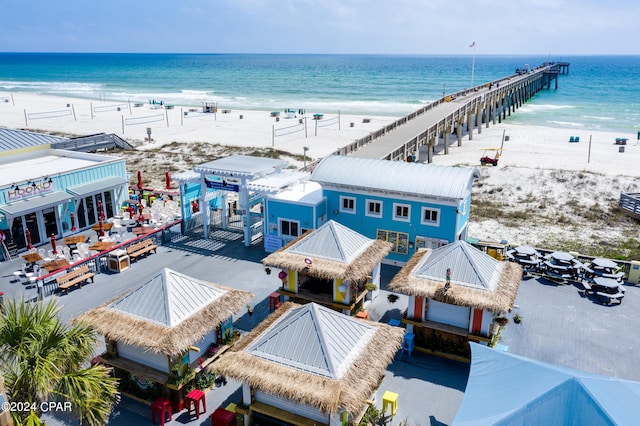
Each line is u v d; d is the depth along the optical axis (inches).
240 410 538.3
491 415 425.7
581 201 1524.4
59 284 856.9
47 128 3019.2
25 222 1050.1
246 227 1095.6
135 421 578.2
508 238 1255.5
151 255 1052.5
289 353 520.4
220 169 1087.6
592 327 777.6
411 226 995.9
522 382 453.1
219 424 546.6
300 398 477.7
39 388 375.6
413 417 585.0
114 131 2903.5
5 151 1243.2
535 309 833.5
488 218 1408.7
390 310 834.2
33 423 354.9
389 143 1622.8
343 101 4744.1
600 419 393.7
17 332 399.2
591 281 907.4
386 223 1018.1
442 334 709.9
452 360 705.6
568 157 2117.4
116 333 576.4
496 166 1909.4
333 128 3051.2
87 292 877.2
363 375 506.6
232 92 5610.2
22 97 4990.2
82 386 397.4
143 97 5118.1
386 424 566.9
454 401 614.9
